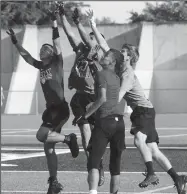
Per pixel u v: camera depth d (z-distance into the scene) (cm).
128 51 1714
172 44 6519
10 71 6838
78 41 1961
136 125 1764
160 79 6519
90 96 1909
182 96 6259
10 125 4859
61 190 1831
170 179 2081
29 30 6619
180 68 6512
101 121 1614
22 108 6462
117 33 6600
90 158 1625
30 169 2339
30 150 2941
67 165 2419
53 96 1777
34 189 1917
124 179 2084
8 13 7450
